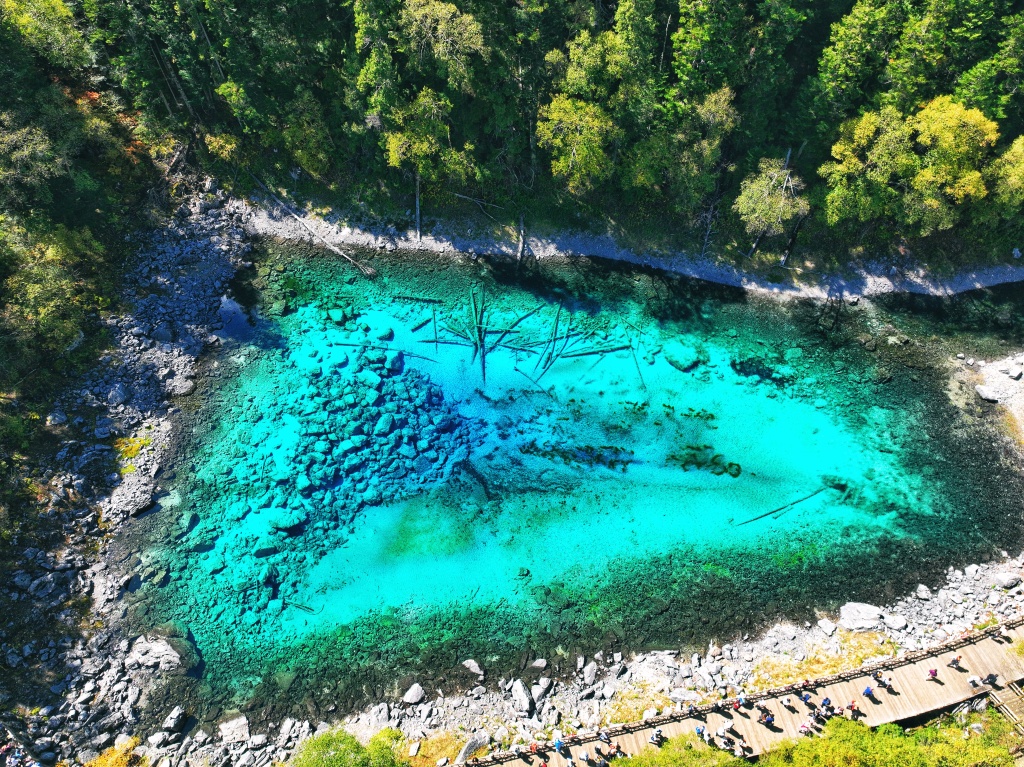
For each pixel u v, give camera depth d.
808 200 48.50
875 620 37.66
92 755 32.91
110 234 47.53
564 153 46.94
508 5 44.81
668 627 37.97
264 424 43.62
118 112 50.03
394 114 44.56
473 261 52.31
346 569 39.34
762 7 41.94
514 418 45.25
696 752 30.27
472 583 39.25
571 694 35.41
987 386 47.91
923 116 44.25
